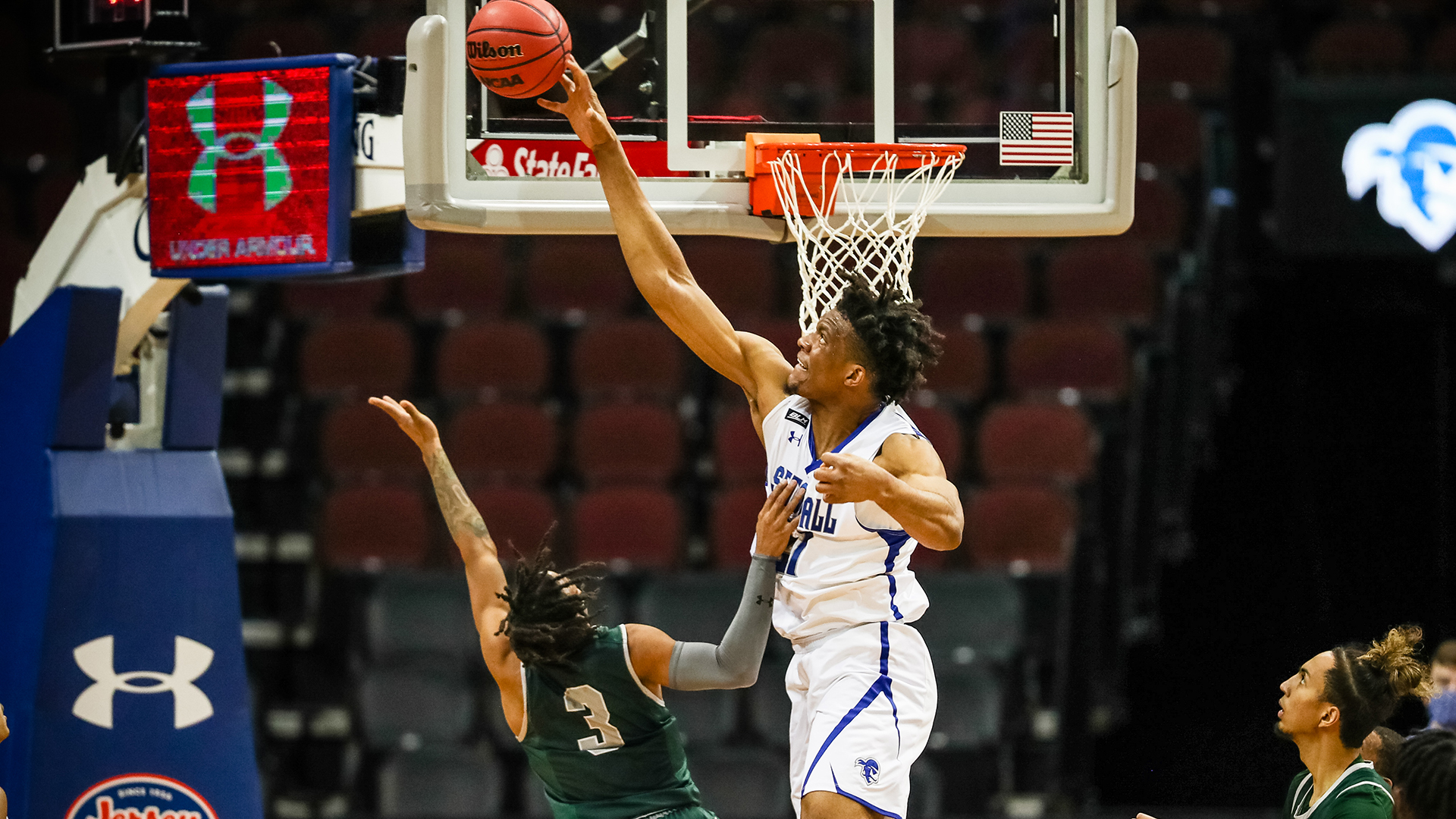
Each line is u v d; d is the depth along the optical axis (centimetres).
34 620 891
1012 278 1788
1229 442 1770
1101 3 802
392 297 1839
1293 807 754
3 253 1745
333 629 1501
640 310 1830
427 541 1562
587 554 1548
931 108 1947
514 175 752
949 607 1450
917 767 1414
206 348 950
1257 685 1656
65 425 907
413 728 1441
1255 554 1720
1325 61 1911
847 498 602
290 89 827
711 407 1719
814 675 668
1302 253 1775
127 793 905
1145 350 1708
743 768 1389
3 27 1980
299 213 827
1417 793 617
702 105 1916
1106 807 1588
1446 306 1795
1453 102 1764
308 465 1647
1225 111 1941
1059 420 1592
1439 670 1042
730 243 1820
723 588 1453
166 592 923
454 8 733
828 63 1997
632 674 716
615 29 1764
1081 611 1523
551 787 752
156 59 907
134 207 908
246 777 934
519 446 1645
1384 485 1750
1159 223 1797
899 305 677
